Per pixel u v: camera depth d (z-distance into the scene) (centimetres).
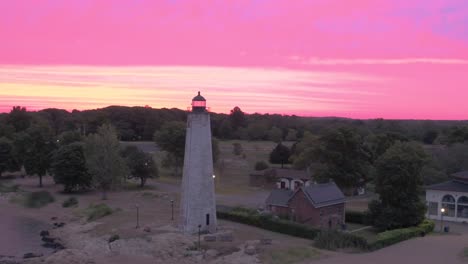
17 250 6981
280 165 16238
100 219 8588
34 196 11081
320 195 7806
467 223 8731
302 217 7731
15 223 8919
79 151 11581
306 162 12406
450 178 11456
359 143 10712
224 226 7538
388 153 7812
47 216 9488
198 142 6838
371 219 7919
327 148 10600
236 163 17138
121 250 6481
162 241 6531
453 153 12294
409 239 7188
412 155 7738
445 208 9088
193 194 6844
